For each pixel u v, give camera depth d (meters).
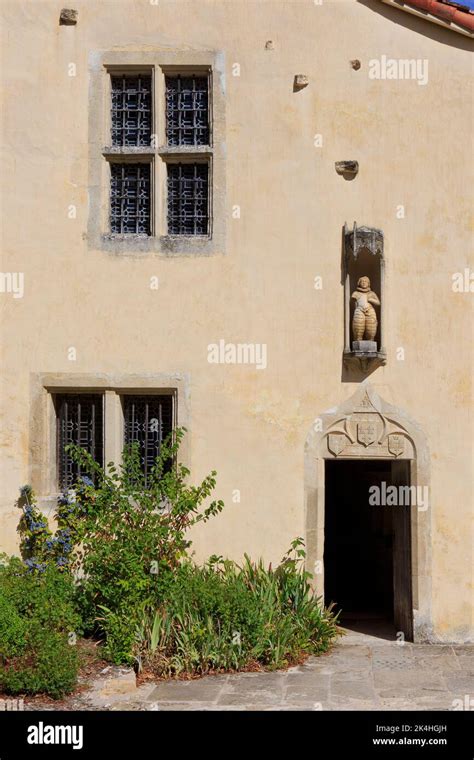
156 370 8.30
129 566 7.26
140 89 8.59
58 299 8.37
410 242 8.34
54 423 8.48
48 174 8.42
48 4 8.46
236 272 8.32
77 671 6.61
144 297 8.34
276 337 8.29
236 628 7.30
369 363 8.17
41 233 8.40
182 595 7.39
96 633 7.49
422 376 8.26
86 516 8.09
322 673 7.15
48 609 7.05
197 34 8.43
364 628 9.00
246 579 7.92
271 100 8.40
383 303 8.22
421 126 8.38
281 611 7.71
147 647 7.18
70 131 8.44
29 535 8.14
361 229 8.13
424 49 8.41
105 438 8.32
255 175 8.37
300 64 8.41
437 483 8.21
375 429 8.23
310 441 8.23
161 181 8.45
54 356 8.34
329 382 8.26
